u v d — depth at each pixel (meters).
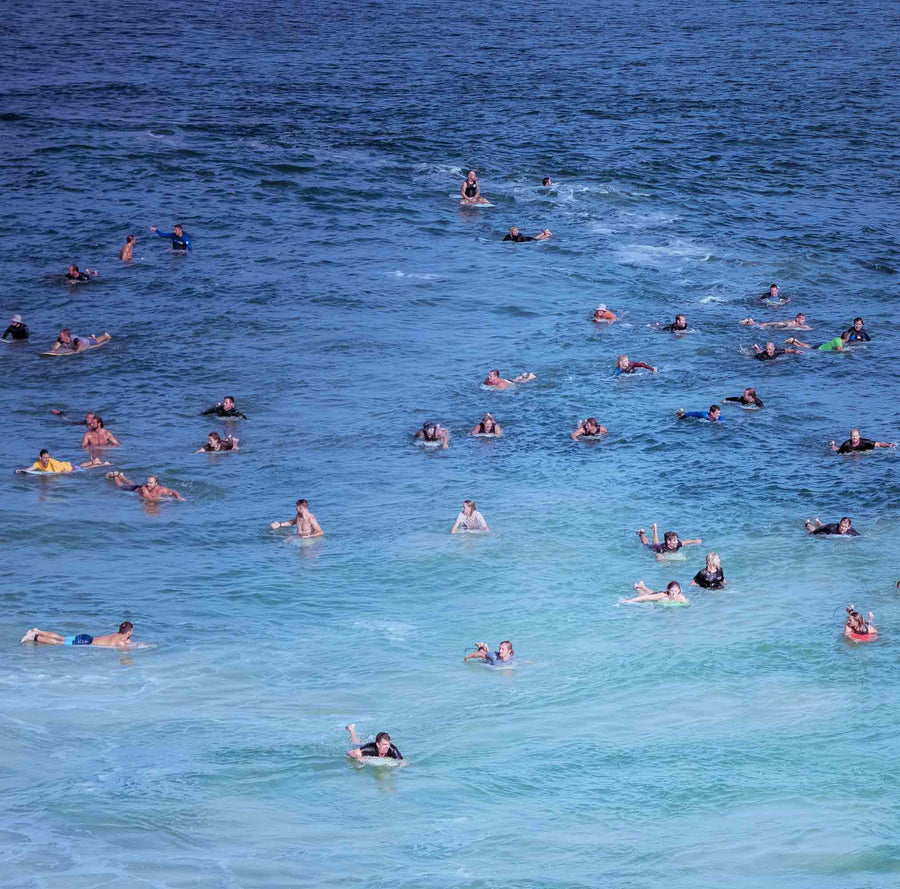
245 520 33.84
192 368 44.62
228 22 116.12
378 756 21.69
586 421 39.44
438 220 60.53
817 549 31.89
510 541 32.44
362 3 132.38
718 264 55.66
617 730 23.19
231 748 22.08
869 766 21.55
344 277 53.28
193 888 17.31
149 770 21.09
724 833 19.42
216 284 52.03
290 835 19.12
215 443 38.28
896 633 27.30
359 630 27.70
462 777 21.31
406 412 41.41
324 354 46.03
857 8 137.00
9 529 32.81
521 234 58.91
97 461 37.44
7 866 17.70
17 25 109.88
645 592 29.47
